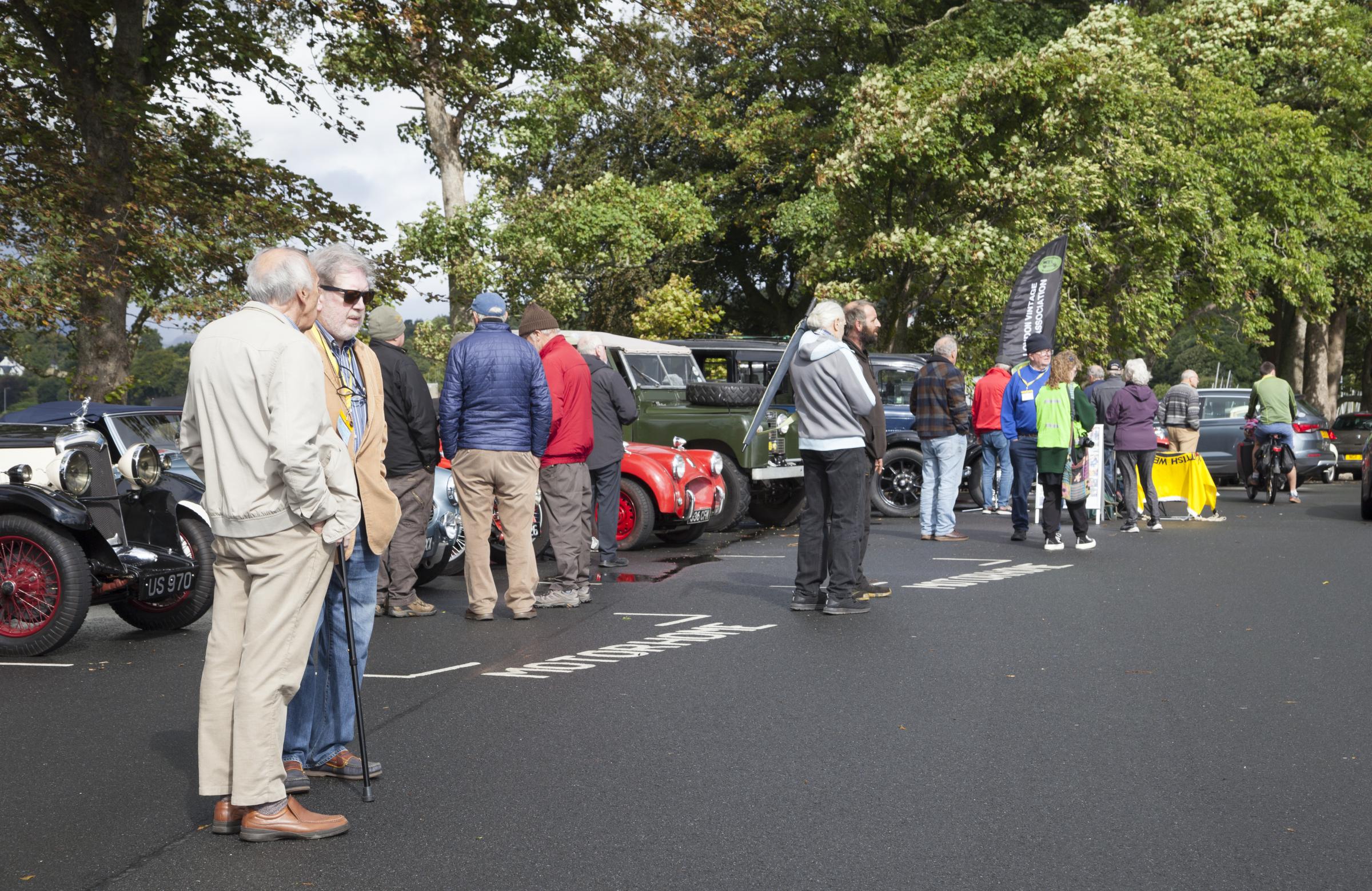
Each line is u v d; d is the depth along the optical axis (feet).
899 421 52.95
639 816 13.65
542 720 17.97
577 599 28.48
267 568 13.14
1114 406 45.32
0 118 52.80
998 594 29.53
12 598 24.41
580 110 103.14
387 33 61.93
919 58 107.65
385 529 15.67
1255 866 11.98
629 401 34.99
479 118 91.56
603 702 19.01
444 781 15.03
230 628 13.38
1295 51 99.86
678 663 21.86
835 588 26.78
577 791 14.57
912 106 77.46
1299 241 96.99
